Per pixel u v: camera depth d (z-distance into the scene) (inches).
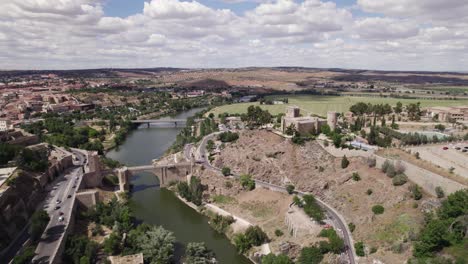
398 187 7583.7
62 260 6013.8
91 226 7549.2
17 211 7022.6
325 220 7445.9
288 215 7593.5
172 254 6584.6
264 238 7194.9
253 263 6638.8
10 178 7628.0
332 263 5949.8
